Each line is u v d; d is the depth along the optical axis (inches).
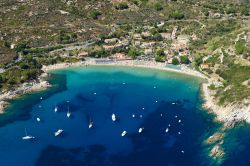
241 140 7736.2
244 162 7170.3
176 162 7293.3
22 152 7721.5
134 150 7647.6
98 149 7721.5
